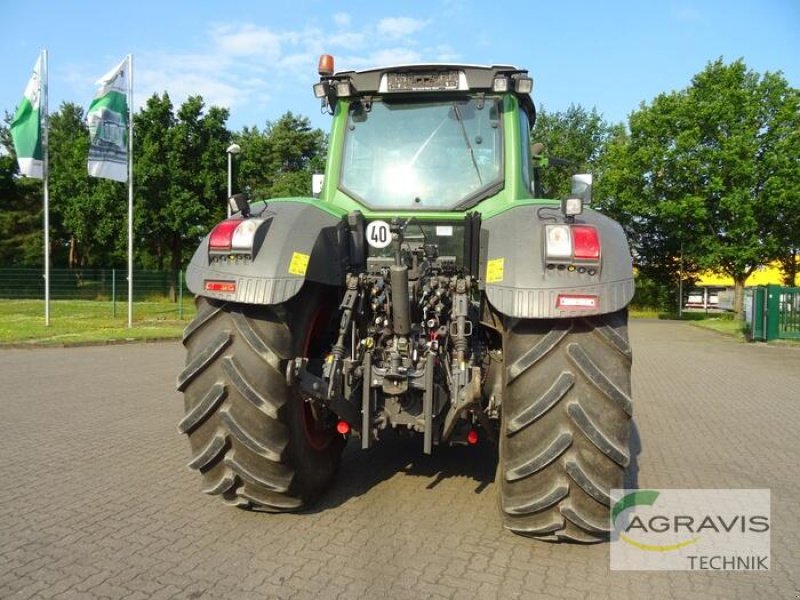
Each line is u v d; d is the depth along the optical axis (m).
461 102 4.38
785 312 18.88
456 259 4.19
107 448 5.73
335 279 3.88
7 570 3.28
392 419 3.82
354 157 4.45
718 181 33.38
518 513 3.37
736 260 33.69
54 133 59.06
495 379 3.89
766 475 5.16
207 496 4.40
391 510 4.11
